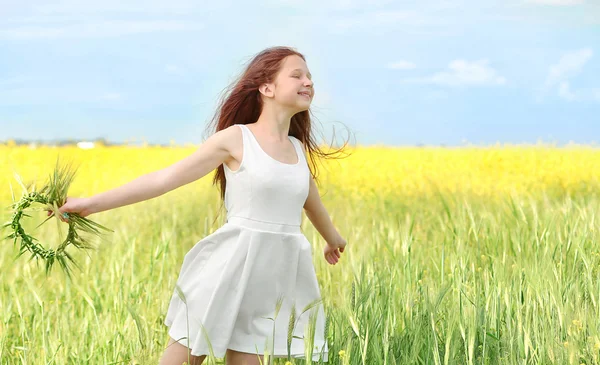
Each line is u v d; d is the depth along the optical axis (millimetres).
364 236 6113
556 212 5578
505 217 5699
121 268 4750
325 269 4965
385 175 14109
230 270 3100
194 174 3189
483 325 3443
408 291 3863
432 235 6551
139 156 19344
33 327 4023
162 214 8977
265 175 3139
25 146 18734
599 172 13672
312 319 2961
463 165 15953
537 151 17250
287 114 3344
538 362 3062
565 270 4305
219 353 3104
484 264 4832
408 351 3363
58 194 3076
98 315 4473
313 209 3580
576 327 3303
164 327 4098
